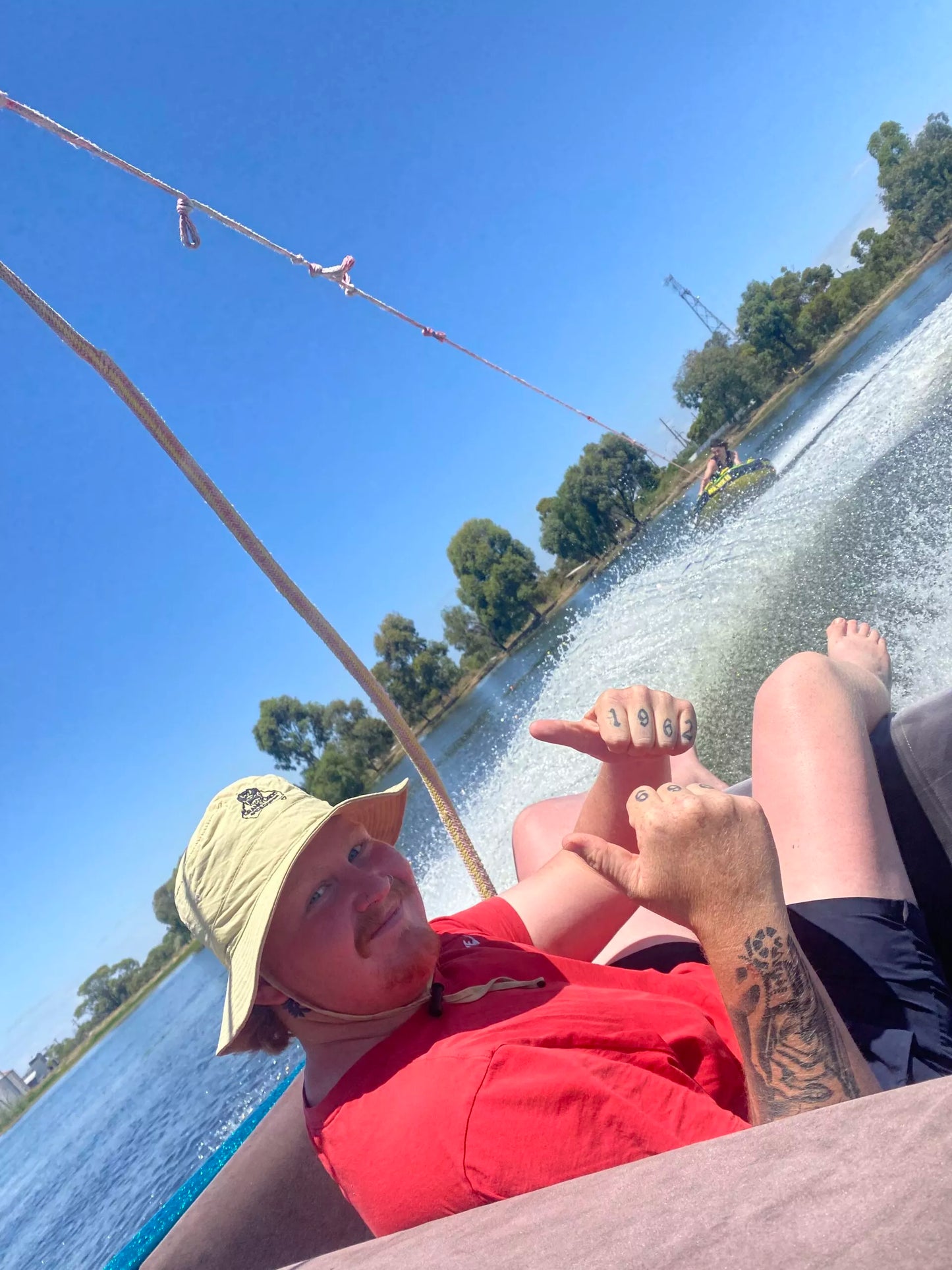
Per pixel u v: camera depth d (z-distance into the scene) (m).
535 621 51.75
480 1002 1.58
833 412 8.29
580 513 54.50
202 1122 7.28
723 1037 1.73
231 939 1.64
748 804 1.31
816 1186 0.53
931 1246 0.43
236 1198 1.88
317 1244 1.82
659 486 50.91
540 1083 1.30
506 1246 0.70
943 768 1.72
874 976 1.60
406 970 1.60
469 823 5.90
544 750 5.92
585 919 2.06
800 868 1.71
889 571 4.11
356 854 1.72
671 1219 0.58
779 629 4.31
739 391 47.59
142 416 2.06
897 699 3.12
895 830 1.79
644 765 1.92
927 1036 1.54
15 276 1.84
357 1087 1.53
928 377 6.12
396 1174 1.35
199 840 1.72
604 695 1.78
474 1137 1.29
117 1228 6.62
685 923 1.31
